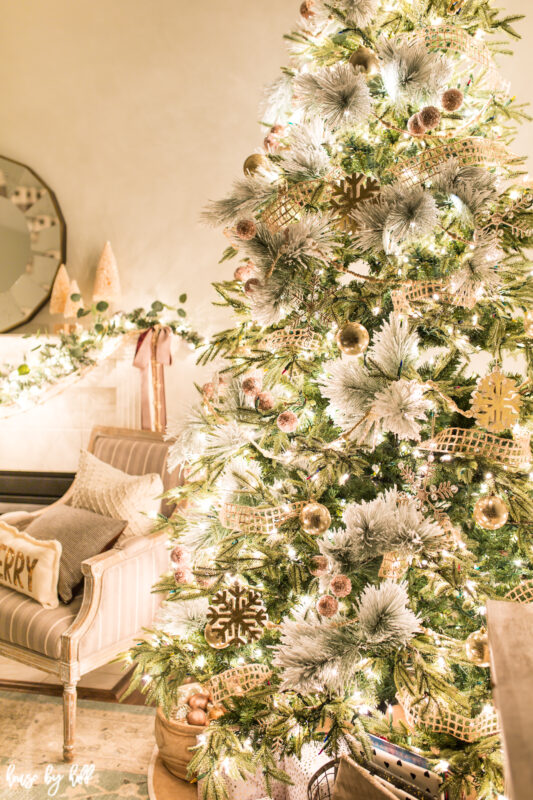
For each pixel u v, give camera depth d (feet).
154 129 11.46
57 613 7.30
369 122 5.44
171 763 6.63
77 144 11.78
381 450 5.36
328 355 5.90
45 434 11.44
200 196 11.37
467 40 4.90
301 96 5.16
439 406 5.02
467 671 5.24
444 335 5.19
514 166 5.90
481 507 4.46
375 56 5.02
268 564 5.25
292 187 5.16
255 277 5.81
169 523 6.45
